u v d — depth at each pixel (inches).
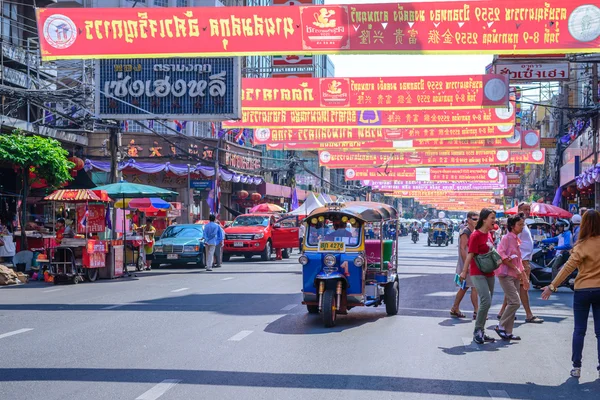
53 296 629.3
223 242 1140.5
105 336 403.2
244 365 323.6
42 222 1235.9
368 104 893.2
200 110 829.8
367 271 496.4
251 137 2196.1
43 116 1288.1
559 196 1590.8
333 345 380.2
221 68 827.4
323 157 1556.3
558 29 611.5
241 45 660.1
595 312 307.7
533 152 1477.6
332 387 281.9
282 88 901.8
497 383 294.2
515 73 920.9
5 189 1145.4
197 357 341.7
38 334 409.4
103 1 1964.8
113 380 290.2
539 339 409.7
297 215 1304.1
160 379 292.5
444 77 880.9
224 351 358.6
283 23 652.1
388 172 1809.8
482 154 1501.0
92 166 1583.4
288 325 453.1
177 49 674.2
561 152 1704.0
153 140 1692.9
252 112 984.3
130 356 343.0
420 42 631.2
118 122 1035.3
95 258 796.0
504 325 408.5
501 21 619.8
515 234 414.3
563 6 610.5
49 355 344.5
